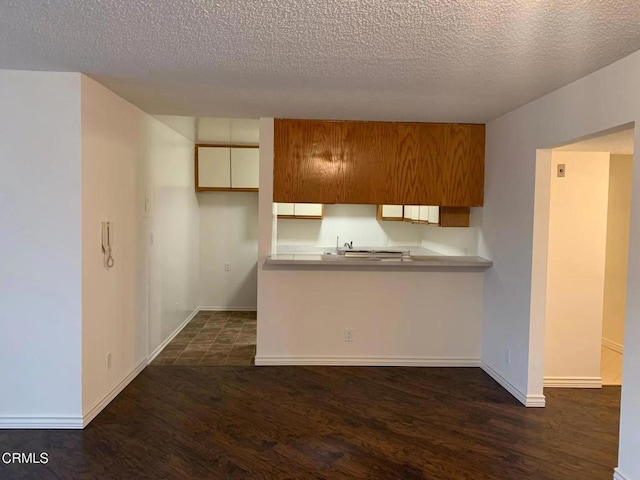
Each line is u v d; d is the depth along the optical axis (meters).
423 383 3.74
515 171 3.50
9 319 2.77
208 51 2.30
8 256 2.74
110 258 3.20
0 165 2.71
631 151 3.55
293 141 3.98
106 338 3.18
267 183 3.99
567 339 3.70
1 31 2.07
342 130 4.01
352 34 2.06
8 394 2.80
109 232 3.17
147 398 3.34
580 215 3.64
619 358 4.57
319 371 3.97
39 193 2.73
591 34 2.02
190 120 4.35
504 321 3.69
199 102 3.42
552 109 2.98
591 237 3.65
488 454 2.64
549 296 3.68
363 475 2.40
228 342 4.86
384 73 2.62
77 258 2.77
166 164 4.63
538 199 3.21
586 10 1.78
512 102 3.28
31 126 2.71
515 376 3.48
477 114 3.71
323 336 4.12
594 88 2.55
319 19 1.91
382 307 4.13
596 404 3.37
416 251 5.94
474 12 1.82
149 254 4.10
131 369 3.68
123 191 3.43
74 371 2.81
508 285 3.62
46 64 2.55
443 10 1.81
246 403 3.29
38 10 1.85
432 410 3.22
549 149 3.18
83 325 2.82
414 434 2.86
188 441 2.72
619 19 1.86
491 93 3.03
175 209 5.02
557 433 2.90
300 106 3.49
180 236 5.26
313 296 4.09
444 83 2.81
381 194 4.05
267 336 4.09
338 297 4.10
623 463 2.28
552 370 3.71
